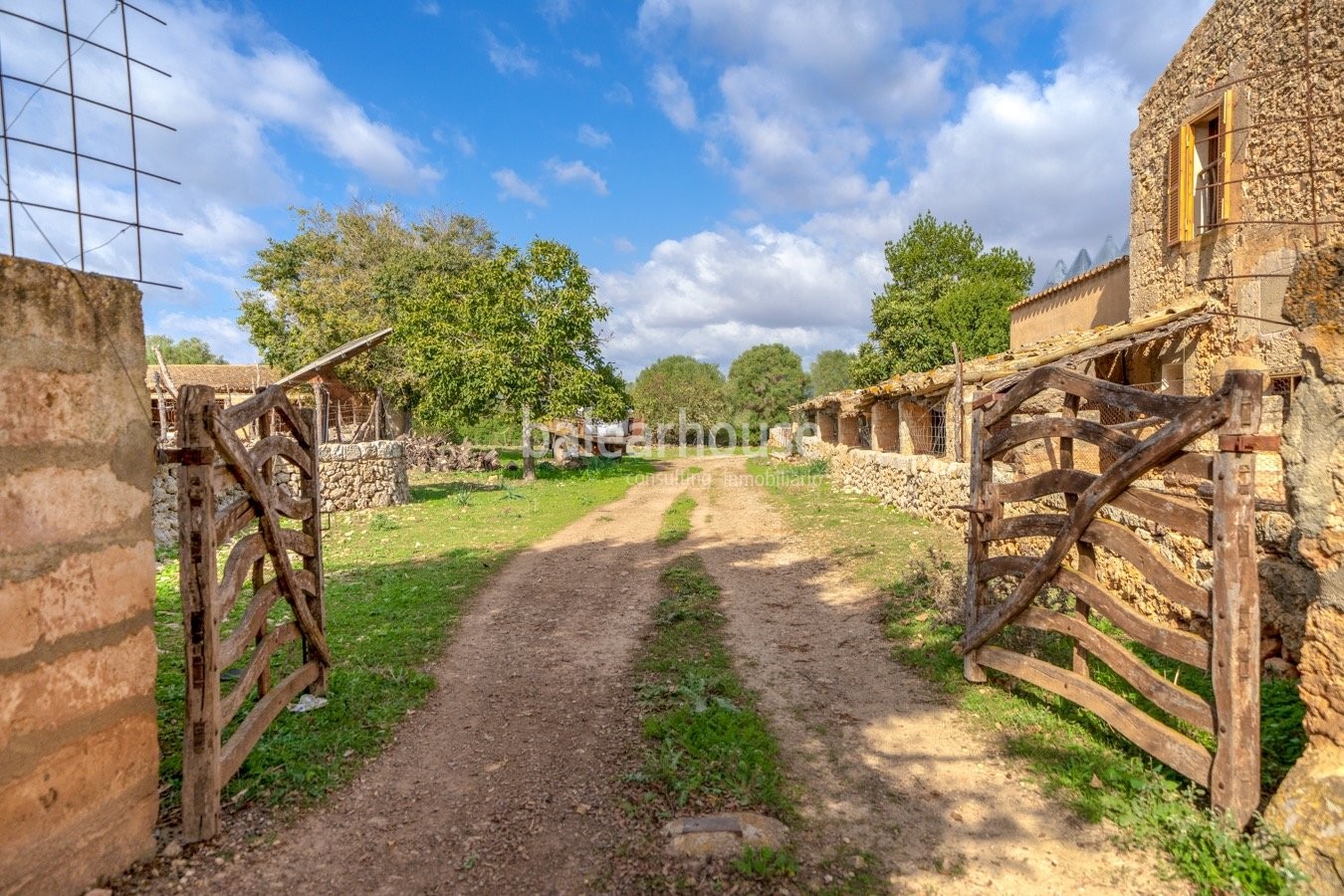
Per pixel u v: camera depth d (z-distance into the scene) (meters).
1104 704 4.07
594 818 3.54
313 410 5.14
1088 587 4.17
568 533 13.15
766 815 3.56
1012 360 10.64
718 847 3.25
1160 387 10.08
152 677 3.19
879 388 15.45
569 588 8.78
